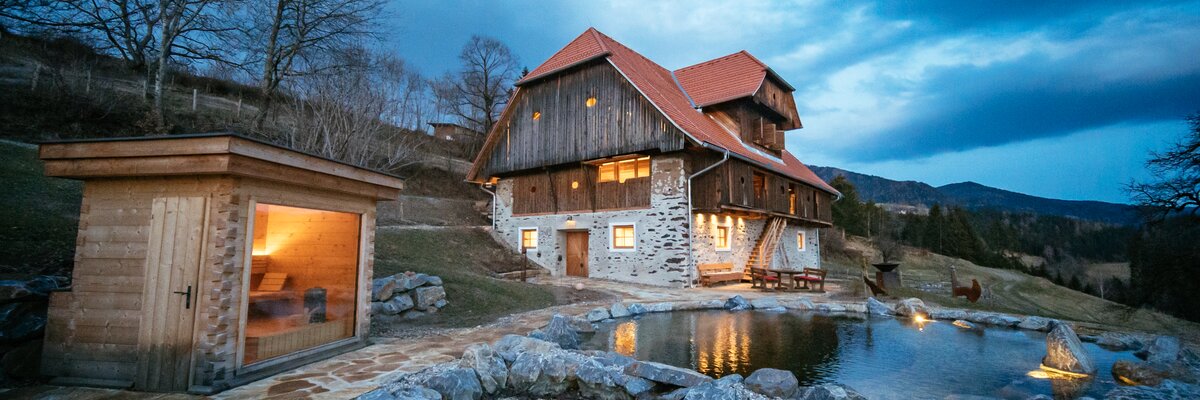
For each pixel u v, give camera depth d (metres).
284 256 6.94
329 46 19.59
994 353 6.61
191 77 24.48
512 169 19.33
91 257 4.48
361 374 4.85
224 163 4.10
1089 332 7.81
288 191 4.90
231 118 20.28
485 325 7.87
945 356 6.44
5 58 16.55
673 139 14.68
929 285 25.80
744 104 18.52
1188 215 17.36
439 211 21.38
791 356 6.39
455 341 6.52
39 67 16.14
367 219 6.10
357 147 14.36
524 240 19.45
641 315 9.86
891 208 101.69
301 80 17.80
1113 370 5.70
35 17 17.06
